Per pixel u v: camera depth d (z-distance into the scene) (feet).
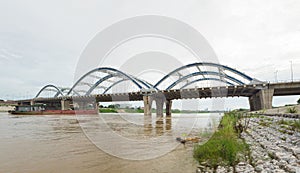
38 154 42.78
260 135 60.29
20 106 312.09
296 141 43.86
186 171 30.96
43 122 138.10
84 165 34.71
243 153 39.04
